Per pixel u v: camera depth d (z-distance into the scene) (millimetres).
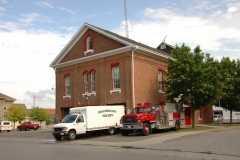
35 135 28594
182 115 26578
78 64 32531
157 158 10609
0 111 62812
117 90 27766
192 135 20109
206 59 27859
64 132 21172
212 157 10750
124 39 29484
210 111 41375
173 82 27312
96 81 30219
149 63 29391
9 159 10953
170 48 41750
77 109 23516
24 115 60344
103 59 29594
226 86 29516
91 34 31406
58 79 35188
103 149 14242
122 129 21844
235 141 15586
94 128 23141
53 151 13523
